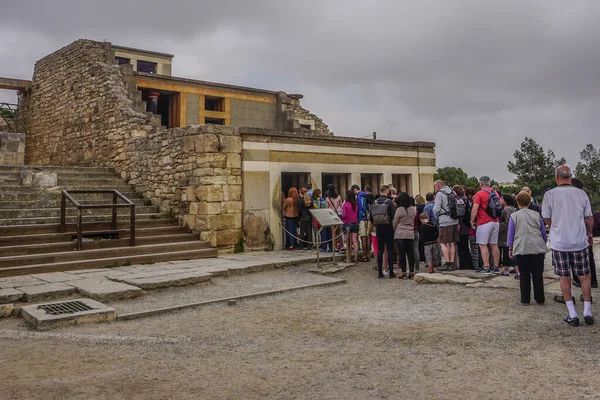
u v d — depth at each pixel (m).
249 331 5.23
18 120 18.69
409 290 7.42
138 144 13.11
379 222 8.48
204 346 4.66
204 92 18.86
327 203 11.37
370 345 4.58
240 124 19.83
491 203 7.89
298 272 9.15
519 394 3.29
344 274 9.08
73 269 8.73
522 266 6.03
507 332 4.84
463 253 8.84
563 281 5.09
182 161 11.55
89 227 10.39
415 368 3.88
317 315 5.94
